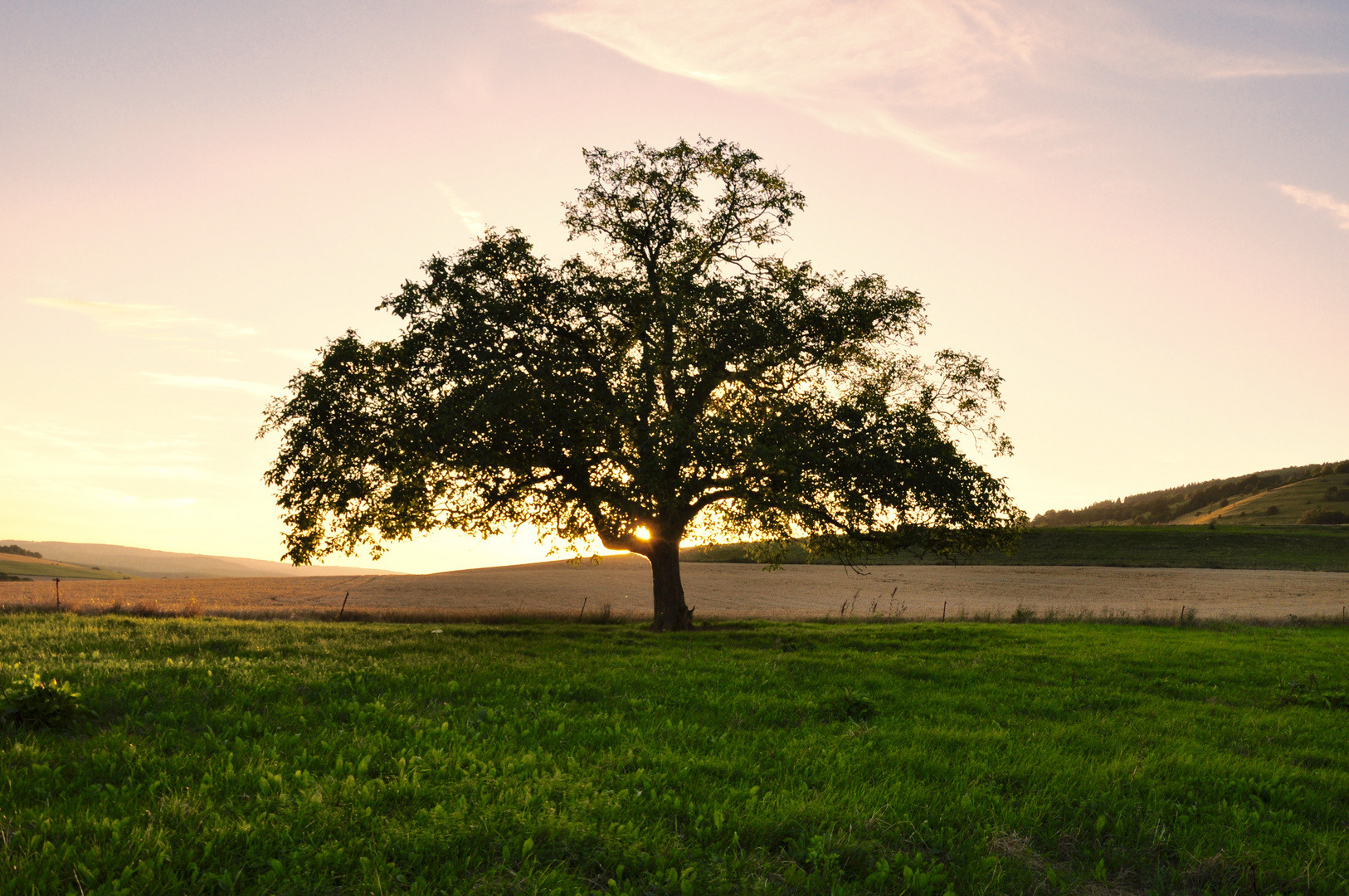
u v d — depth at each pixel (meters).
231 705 9.79
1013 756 9.01
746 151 27.41
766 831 6.25
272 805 6.26
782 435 24.19
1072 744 9.92
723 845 6.01
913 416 24.97
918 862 5.89
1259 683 16.78
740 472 25.12
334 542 27.05
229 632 18.73
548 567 94.88
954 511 25.28
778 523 25.67
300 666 13.06
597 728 9.56
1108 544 100.94
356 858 5.39
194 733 8.72
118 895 4.70
